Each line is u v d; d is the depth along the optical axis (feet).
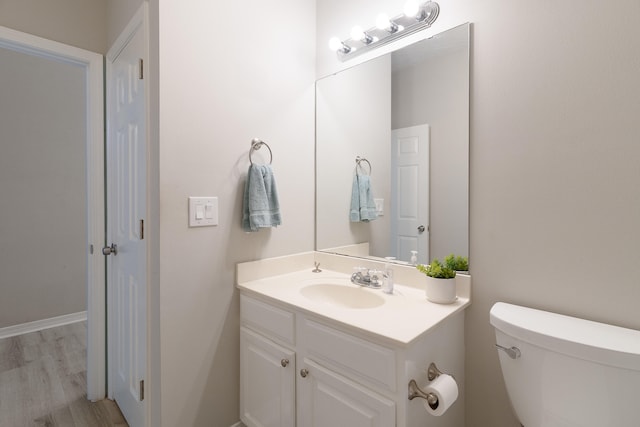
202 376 4.67
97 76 6.14
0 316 8.84
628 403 2.78
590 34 3.40
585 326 3.28
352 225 5.65
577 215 3.51
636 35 3.16
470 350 4.31
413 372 3.20
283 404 4.25
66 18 5.79
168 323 4.30
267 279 5.27
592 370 2.89
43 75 9.43
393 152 5.10
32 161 9.29
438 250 4.60
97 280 6.23
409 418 3.17
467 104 4.27
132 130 5.03
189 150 4.42
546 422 3.18
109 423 5.55
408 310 3.84
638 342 2.92
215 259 4.76
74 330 9.36
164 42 4.17
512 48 3.91
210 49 4.62
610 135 3.31
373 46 5.33
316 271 5.86
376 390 3.27
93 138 6.15
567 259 3.58
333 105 5.91
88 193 6.24
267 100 5.36
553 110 3.63
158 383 4.33
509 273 3.98
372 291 4.61
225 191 4.83
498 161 4.03
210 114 4.63
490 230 4.11
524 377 3.31
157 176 4.21
